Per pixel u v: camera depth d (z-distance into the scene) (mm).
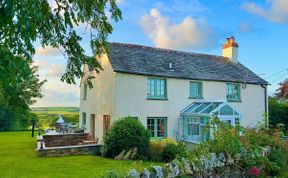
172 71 21359
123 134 15180
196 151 9148
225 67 25156
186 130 21188
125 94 19219
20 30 4391
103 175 6719
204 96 22344
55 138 20672
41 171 10961
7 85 4375
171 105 20938
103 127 20609
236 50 26922
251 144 10398
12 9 3889
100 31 11305
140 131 15477
